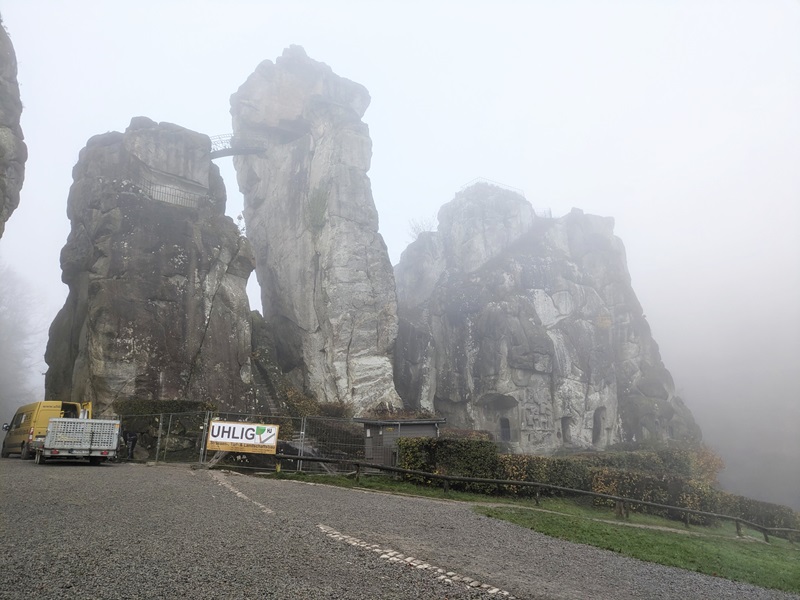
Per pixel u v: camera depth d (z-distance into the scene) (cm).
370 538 1070
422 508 1595
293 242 4909
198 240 3678
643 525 2030
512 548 1172
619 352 6316
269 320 4959
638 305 6700
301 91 5231
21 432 2769
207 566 775
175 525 1034
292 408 3916
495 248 6625
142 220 3506
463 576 859
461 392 5369
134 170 3806
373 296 4656
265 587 705
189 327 3472
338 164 4897
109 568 733
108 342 3147
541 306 5847
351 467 2786
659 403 6056
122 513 1122
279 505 1388
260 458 2370
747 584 1232
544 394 5309
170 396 3266
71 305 3719
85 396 3197
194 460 2675
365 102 5550
